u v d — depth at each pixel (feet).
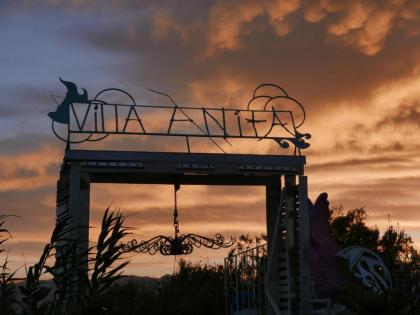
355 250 46.75
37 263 23.54
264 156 43.37
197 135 43.80
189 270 54.95
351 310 34.55
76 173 40.45
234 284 50.08
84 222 40.01
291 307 38.29
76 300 23.97
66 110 41.65
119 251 24.38
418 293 34.27
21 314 23.15
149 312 26.68
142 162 41.65
